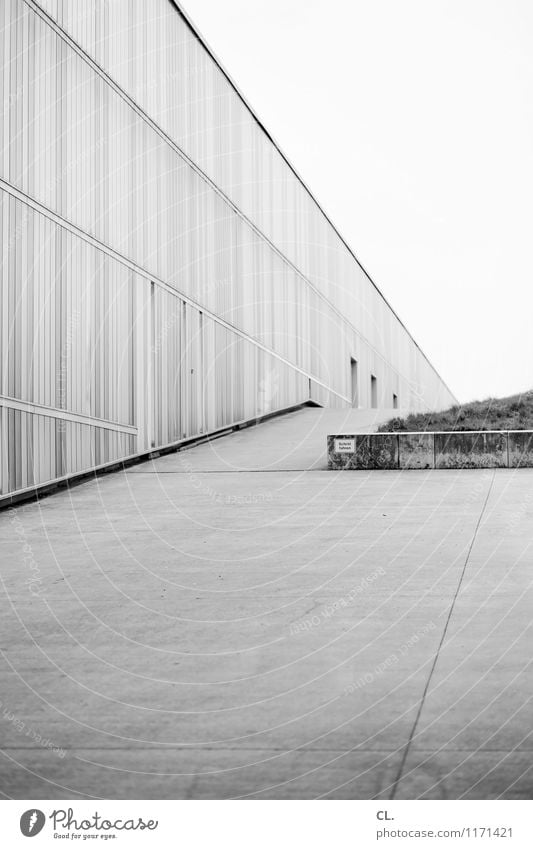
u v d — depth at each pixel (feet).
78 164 40.04
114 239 43.96
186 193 54.44
